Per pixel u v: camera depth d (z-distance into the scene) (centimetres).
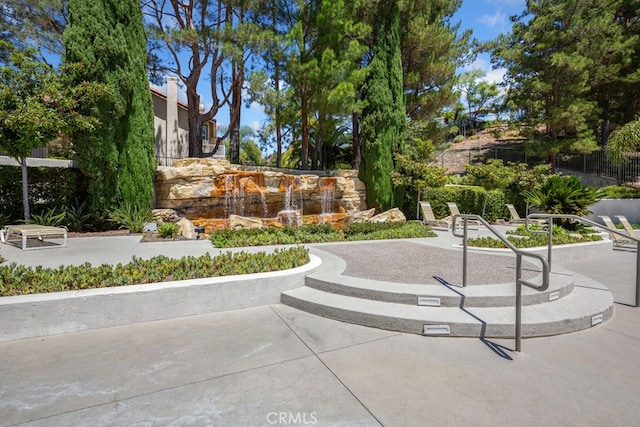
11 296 353
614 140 1614
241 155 3672
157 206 1163
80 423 210
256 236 856
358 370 283
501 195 1725
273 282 462
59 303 351
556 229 973
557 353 319
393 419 219
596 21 1848
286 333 361
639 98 2167
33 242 797
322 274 508
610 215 1603
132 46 1021
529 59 2072
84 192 1053
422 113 1927
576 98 1973
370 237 965
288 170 1597
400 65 1628
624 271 682
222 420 215
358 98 1811
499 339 353
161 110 2159
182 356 304
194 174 1159
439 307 407
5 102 797
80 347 321
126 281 409
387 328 374
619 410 230
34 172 962
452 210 1473
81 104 903
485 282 480
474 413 226
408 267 571
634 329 383
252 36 1326
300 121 1941
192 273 449
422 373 279
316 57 1566
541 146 2023
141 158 1047
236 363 292
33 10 1409
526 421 218
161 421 214
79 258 605
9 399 235
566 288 466
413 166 1502
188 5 1591
